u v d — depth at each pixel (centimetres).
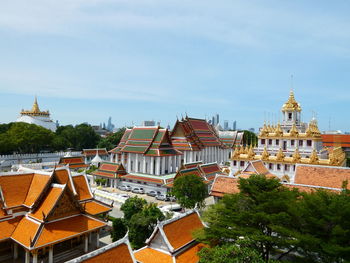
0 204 3462
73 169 10038
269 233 2841
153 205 4244
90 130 17050
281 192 2841
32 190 3781
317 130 7931
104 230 4647
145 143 8756
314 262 2495
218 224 2908
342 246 2238
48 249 3572
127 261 2555
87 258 2298
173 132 10362
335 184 4269
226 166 10956
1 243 3462
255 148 8781
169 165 8881
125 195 7006
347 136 13300
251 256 2336
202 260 2609
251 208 2833
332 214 2336
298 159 7031
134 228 3772
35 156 12356
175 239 2991
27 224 3394
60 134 16300
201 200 5331
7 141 11400
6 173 3684
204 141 11062
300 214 2458
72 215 3628
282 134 8094
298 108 8725
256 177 3062
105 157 13225
